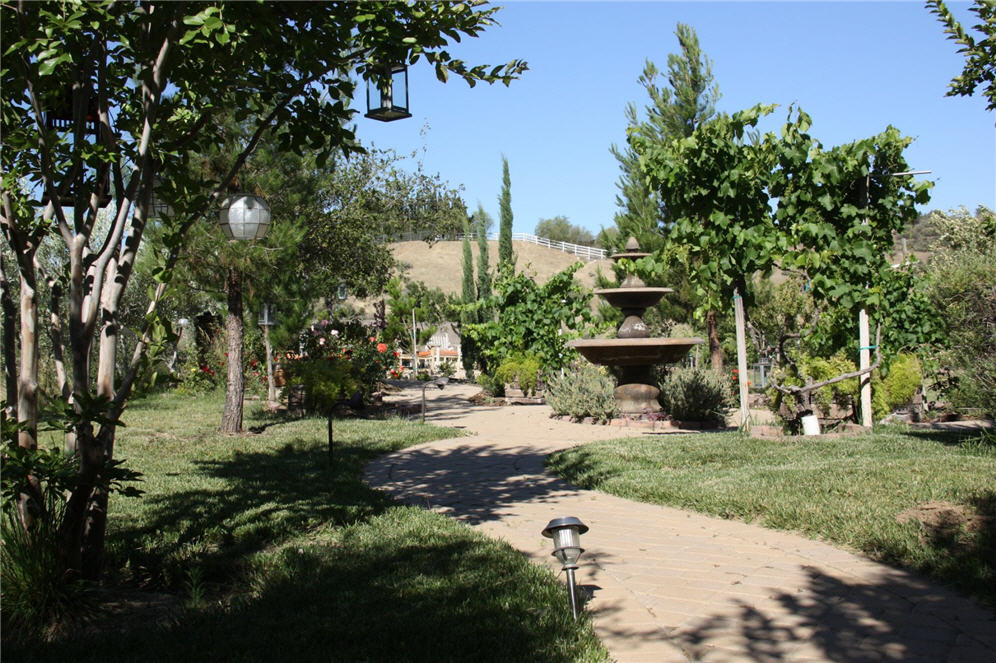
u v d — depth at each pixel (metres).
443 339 46.66
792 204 11.00
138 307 20.61
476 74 5.73
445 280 78.06
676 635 4.02
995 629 3.93
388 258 27.11
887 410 12.45
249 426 14.40
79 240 4.49
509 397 21.53
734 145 10.90
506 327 22.12
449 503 7.61
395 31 5.35
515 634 3.88
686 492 7.26
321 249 22.67
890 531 5.45
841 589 4.63
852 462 8.03
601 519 6.74
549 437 13.02
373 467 9.98
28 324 4.39
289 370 18.06
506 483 8.68
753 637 3.97
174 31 4.65
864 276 11.09
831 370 11.69
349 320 26.44
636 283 14.89
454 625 4.00
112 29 4.61
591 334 21.81
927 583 4.66
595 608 4.43
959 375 11.72
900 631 3.96
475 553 5.40
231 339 13.29
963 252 14.52
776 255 10.90
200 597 4.67
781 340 11.30
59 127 5.52
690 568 5.17
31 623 4.06
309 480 8.61
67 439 4.87
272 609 4.32
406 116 7.20
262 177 12.67
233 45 5.16
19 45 4.20
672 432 13.21
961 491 6.18
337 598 4.46
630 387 14.72
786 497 6.67
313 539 5.94
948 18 7.99
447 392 26.88
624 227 21.44
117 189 5.00
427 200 29.02
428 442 12.48
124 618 4.33
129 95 5.44
